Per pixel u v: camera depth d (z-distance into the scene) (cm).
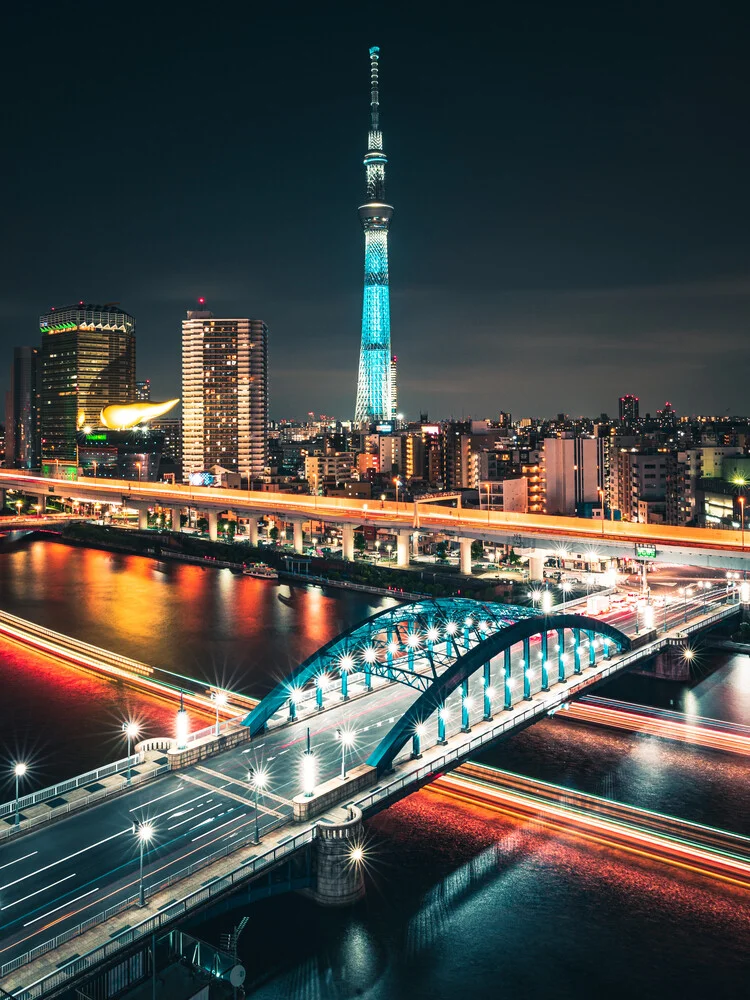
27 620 18188
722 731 11612
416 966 6844
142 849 7025
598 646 13725
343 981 6662
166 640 16500
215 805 8156
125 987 6216
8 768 10250
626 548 18238
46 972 5700
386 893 7806
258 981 6650
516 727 10219
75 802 8112
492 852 8506
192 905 6481
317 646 15975
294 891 7819
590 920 7431
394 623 11462
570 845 8631
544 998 6506
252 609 19350
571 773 10306
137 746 9625
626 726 11862
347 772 8606
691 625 15088
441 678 9594
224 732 9775
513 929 7306
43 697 13000
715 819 9106
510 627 10662
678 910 7556
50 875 6950
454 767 9244
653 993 6556
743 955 6981
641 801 9538
